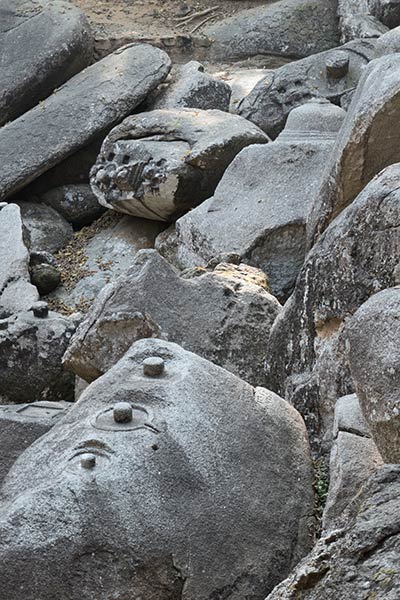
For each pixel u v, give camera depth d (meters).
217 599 13.37
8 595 12.84
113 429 14.26
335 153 18.77
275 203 24.34
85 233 30.44
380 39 30.48
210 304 20.12
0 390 23.38
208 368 15.79
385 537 10.48
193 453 14.22
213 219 24.91
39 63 32.94
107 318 19.58
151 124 28.94
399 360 12.84
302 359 17.84
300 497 14.88
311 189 24.33
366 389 13.25
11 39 33.75
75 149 30.95
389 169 16.52
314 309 17.34
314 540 14.52
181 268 26.03
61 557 12.95
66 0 38.06
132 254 28.86
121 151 28.98
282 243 23.92
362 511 11.03
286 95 30.88
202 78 32.19
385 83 17.77
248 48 35.91
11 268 25.89
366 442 14.71
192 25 37.06
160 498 13.61
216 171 27.92
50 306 27.02
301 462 15.38
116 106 31.30
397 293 13.49
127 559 13.09
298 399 17.39
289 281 23.75
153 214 28.64
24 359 23.22
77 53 33.44
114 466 13.69
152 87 31.84
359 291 16.31
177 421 14.52
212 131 28.20
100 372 19.70
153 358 15.52
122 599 12.97
